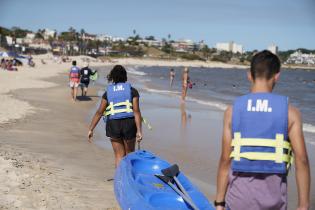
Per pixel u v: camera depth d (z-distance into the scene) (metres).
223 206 2.98
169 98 24.91
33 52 122.12
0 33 122.25
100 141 11.00
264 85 2.93
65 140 10.66
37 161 7.87
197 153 10.26
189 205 4.76
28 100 18.61
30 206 5.37
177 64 176.75
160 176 5.43
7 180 6.18
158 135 12.58
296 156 2.76
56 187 6.30
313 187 7.74
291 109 2.83
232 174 2.90
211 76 78.69
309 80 76.00
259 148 2.81
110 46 193.38
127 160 5.95
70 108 17.25
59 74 46.06
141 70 93.56
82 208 5.57
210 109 19.86
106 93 6.47
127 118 6.37
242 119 2.87
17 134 10.76
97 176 7.41
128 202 4.82
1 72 40.38
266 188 2.79
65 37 160.38
